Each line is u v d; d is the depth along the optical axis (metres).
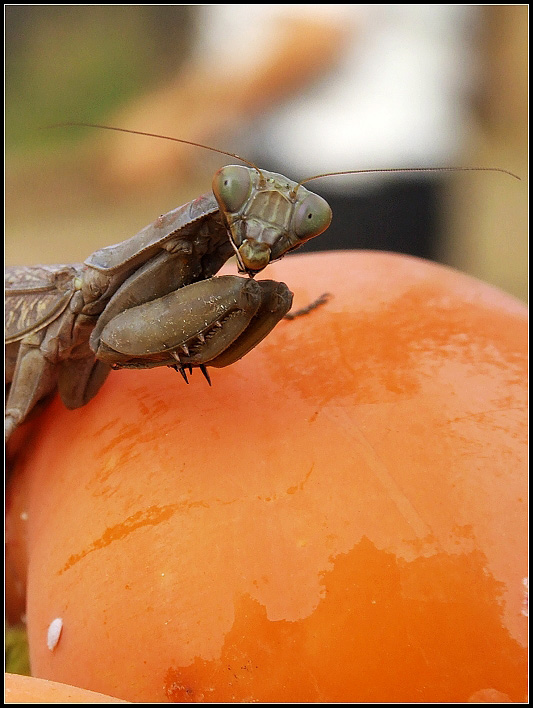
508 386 0.12
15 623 0.14
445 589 0.11
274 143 0.24
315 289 0.14
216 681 0.11
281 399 0.12
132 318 0.13
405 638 0.11
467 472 0.12
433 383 0.12
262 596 0.11
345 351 0.13
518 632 0.11
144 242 0.13
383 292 0.13
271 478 0.12
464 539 0.11
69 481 0.13
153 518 0.12
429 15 0.27
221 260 0.13
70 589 0.12
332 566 0.11
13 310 0.14
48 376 0.14
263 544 0.12
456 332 0.13
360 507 0.12
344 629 0.11
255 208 0.12
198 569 0.12
